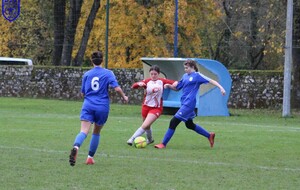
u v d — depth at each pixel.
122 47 83.62
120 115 52.72
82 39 81.31
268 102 64.19
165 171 23.78
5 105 62.91
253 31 85.56
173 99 55.72
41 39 96.38
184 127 41.75
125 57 83.81
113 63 83.88
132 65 83.62
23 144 31.17
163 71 55.66
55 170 23.56
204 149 30.53
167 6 81.12
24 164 24.86
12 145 30.72
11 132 36.84
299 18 60.59
